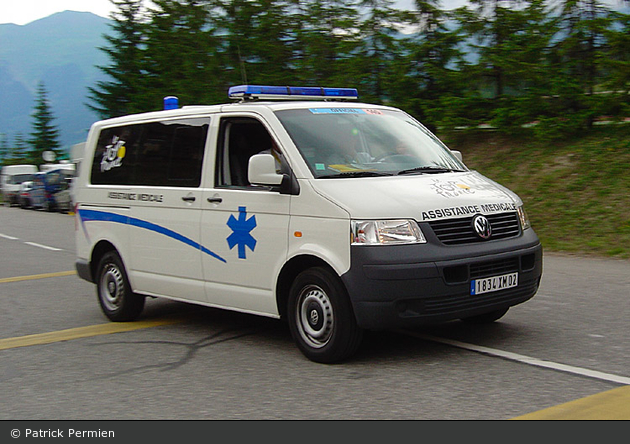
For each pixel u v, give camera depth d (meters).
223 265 6.24
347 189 5.46
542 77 17.12
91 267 7.97
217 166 6.39
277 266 5.75
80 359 6.20
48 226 22.14
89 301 9.14
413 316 5.18
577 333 6.25
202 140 6.57
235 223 6.10
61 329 7.52
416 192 5.48
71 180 28.27
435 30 19.38
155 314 8.01
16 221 24.78
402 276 5.11
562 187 14.44
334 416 4.42
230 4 22.88
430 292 5.16
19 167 36.97
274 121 6.01
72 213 28.31
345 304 5.34
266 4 22.45
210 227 6.33
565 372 5.09
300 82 21.59
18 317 8.27
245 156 6.20
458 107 18.70
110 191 7.59
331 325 5.44
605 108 16.17
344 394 4.84
